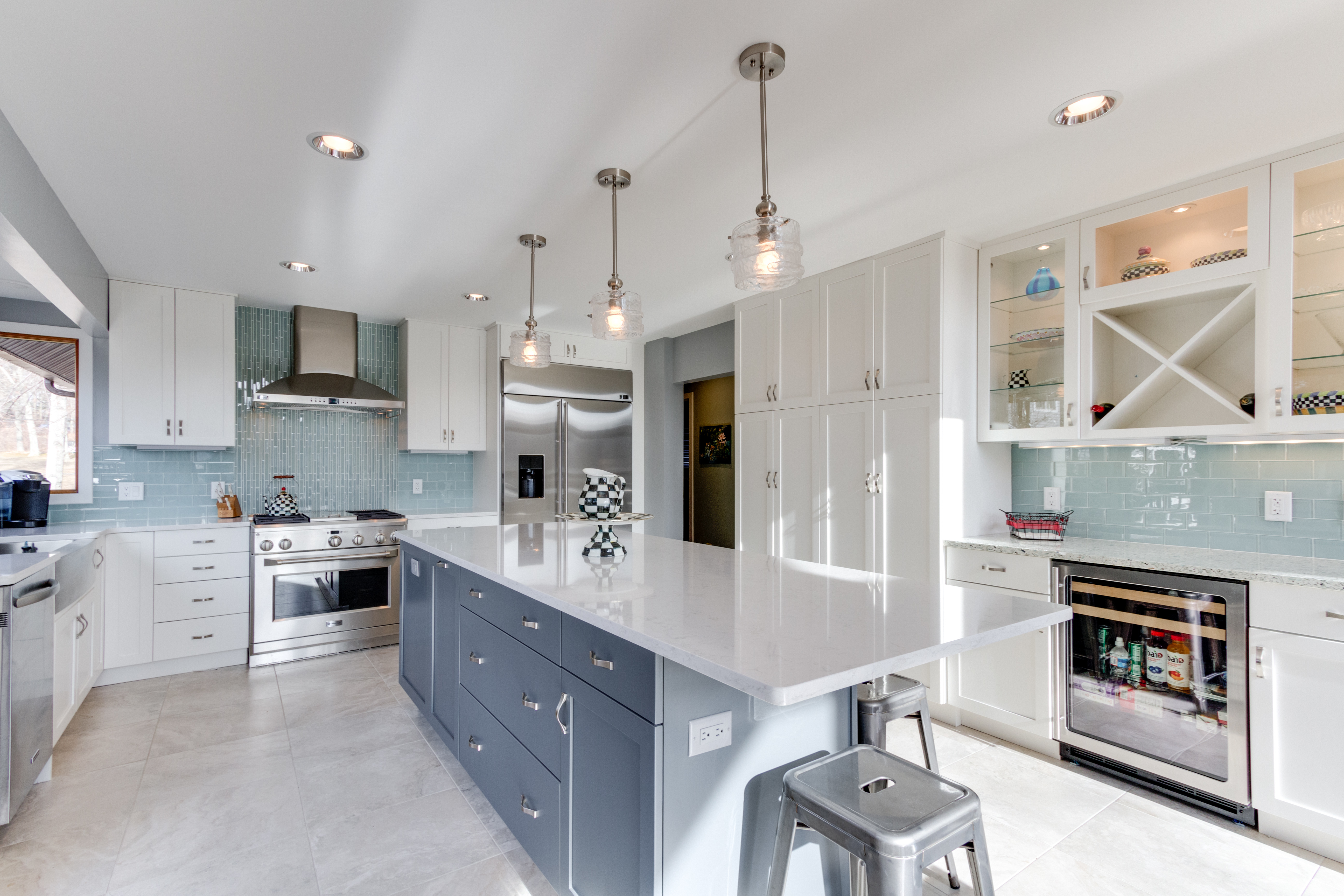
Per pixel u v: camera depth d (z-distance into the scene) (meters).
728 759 1.38
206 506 4.00
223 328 3.80
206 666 3.62
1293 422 2.13
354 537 3.96
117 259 3.18
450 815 2.15
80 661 2.86
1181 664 2.19
